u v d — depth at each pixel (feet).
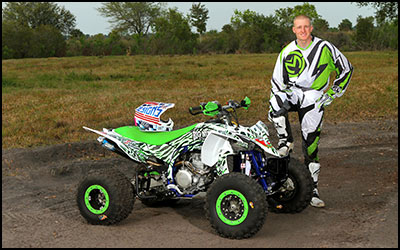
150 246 14.14
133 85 63.62
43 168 23.84
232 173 14.74
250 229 14.30
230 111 15.96
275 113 17.61
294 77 18.13
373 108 40.09
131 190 16.21
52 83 67.15
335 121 35.76
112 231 15.56
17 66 98.43
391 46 186.91
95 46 179.83
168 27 230.68
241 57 130.21
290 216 16.89
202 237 14.90
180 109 41.14
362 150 26.99
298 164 16.89
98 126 34.65
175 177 16.67
